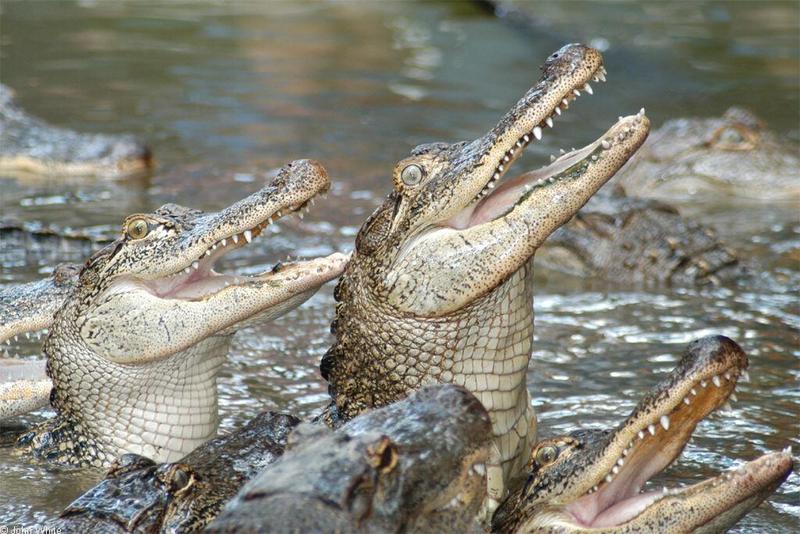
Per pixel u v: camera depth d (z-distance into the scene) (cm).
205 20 4359
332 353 1143
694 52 3881
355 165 2655
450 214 1058
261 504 709
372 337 1092
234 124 3017
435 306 1053
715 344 885
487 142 1053
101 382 1212
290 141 2858
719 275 1919
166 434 1233
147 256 1191
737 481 854
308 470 731
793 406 1370
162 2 4659
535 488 941
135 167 2600
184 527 935
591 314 1750
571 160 1064
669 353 1572
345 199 2384
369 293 1088
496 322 1066
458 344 1070
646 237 1967
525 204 1044
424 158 1073
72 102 3175
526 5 4803
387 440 755
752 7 4656
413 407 834
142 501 959
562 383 1454
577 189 1042
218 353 1230
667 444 936
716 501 853
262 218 1178
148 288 1206
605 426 1302
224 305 1172
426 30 4325
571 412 1352
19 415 1320
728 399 915
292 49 3944
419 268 1055
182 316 1175
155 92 3319
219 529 702
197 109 3156
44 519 1066
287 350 1592
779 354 1559
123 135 2777
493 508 994
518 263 1044
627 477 931
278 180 1182
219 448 1034
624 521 877
